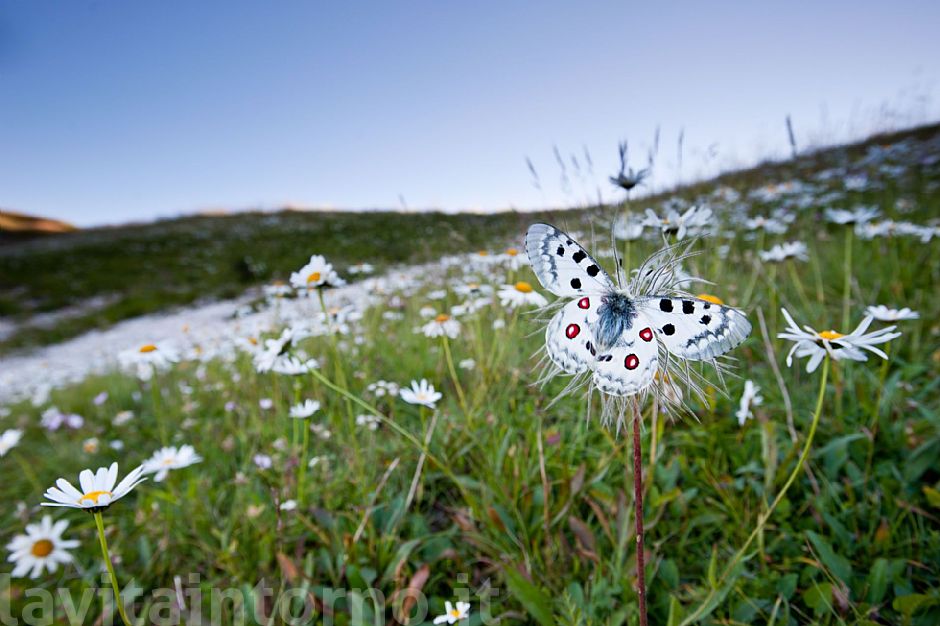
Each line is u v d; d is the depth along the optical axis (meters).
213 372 1.03
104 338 2.63
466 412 0.51
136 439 0.83
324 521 0.43
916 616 0.32
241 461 0.66
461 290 0.69
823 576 0.36
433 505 0.50
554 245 0.24
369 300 1.05
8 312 3.62
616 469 0.45
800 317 0.65
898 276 0.75
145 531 0.51
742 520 0.39
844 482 0.41
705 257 0.65
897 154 2.05
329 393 0.72
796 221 1.29
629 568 0.35
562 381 0.59
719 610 0.34
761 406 0.49
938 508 0.39
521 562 0.37
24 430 1.08
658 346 0.22
